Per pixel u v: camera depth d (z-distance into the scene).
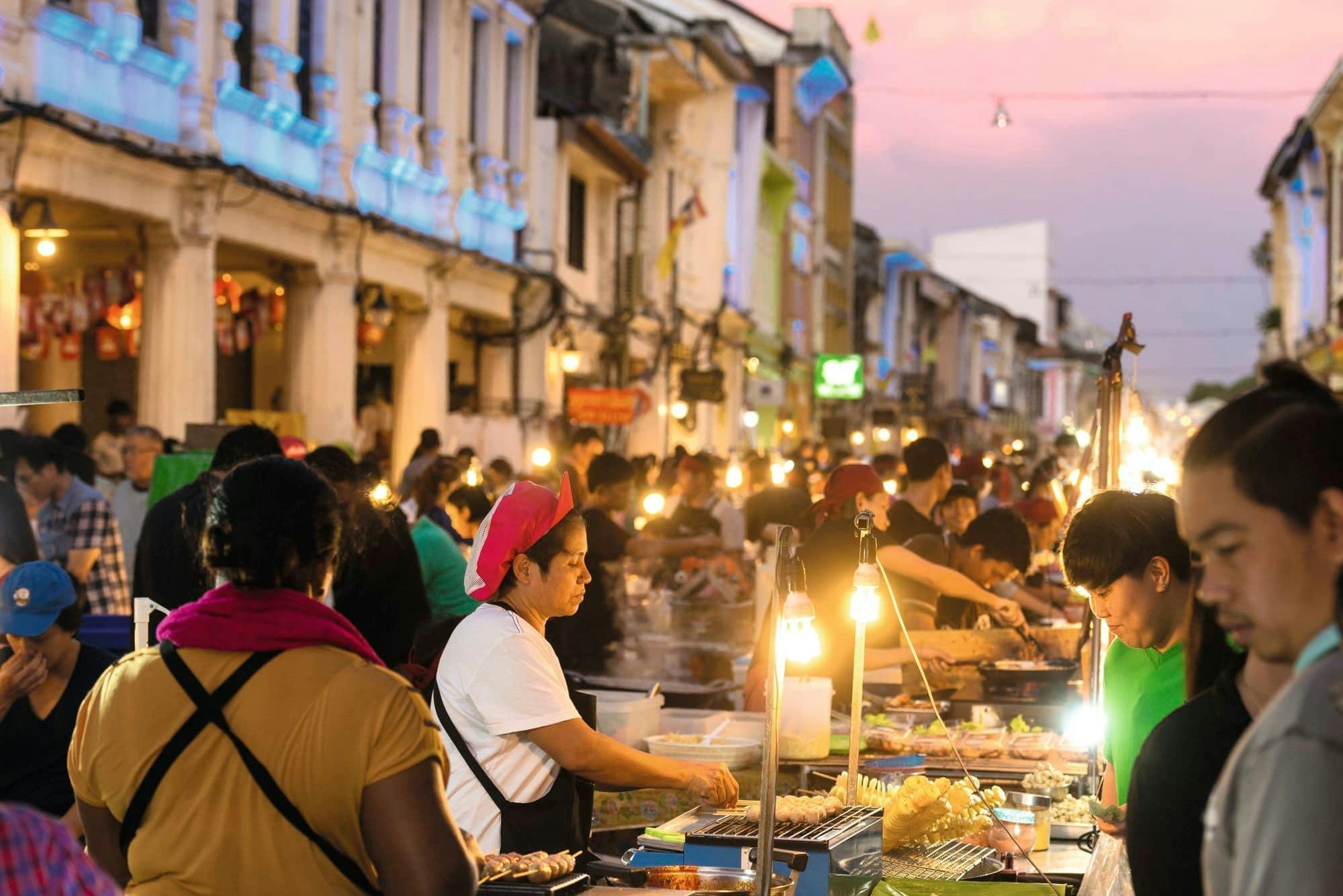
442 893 2.91
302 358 17.11
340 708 2.91
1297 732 1.82
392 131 19.23
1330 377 36.59
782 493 11.95
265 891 2.92
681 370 31.41
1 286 10.84
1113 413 5.17
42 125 11.57
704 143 34.25
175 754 2.94
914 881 4.34
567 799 4.37
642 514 18.39
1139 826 2.68
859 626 4.74
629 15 29.09
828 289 52.31
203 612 3.00
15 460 8.53
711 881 4.04
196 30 14.24
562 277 25.02
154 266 14.05
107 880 1.97
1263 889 1.82
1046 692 7.01
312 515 3.02
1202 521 2.05
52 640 5.06
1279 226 51.34
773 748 3.62
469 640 4.32
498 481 16.41
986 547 8.54
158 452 10.70
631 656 8.57
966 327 76.50
